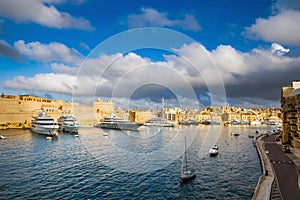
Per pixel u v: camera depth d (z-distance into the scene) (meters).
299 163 56.69
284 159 62.12
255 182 47.41
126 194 40.44
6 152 78.75
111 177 49.41
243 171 55.84
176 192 41.84
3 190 41.41
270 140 111.50
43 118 146.88
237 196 40.12
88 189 42.47
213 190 42.97
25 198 38.03
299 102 73.88
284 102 91.88
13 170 54.53
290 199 32.66
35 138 119.38
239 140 119.19
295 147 80.94
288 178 42.91
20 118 195.00
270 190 36.09
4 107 185.00
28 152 78.81
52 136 126.88
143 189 42.94
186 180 47.84
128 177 49.66
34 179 47.72
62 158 68.25
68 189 42.31
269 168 51.56
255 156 74.44
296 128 81.19
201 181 47.84
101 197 39.00
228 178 50.06
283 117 92.50
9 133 142.75
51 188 42.69
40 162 63.16
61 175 50.56
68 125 150.88
